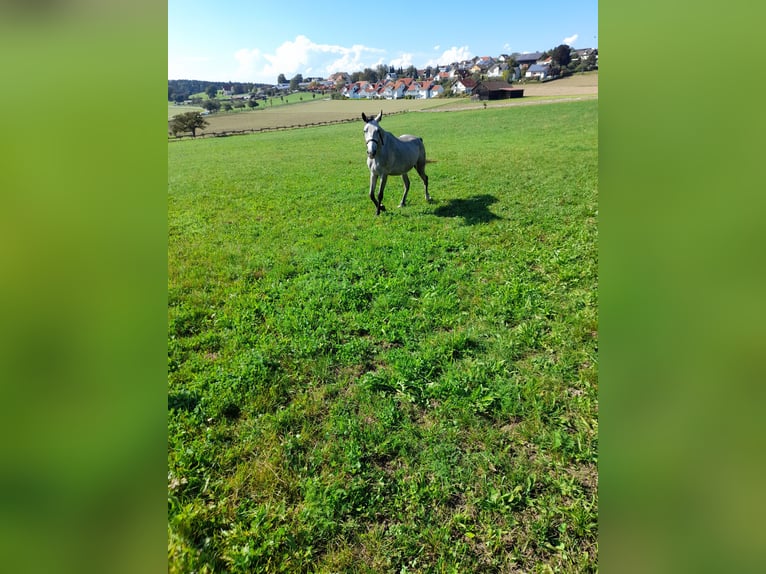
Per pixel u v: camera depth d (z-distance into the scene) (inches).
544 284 218.1
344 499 115.0
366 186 497.0
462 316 196.7
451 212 356.8
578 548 100.6
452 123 1358.3
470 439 132.2
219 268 264.8
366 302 215.0
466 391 149.1
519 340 176.1
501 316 193.3
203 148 1152.8
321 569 100.0
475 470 122.3
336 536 107.1
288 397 154.0
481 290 217.9
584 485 115.6
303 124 1867.6
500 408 143.1
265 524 107.7
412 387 154.5
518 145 784.3
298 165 723.4
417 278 234.7
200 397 151.2
